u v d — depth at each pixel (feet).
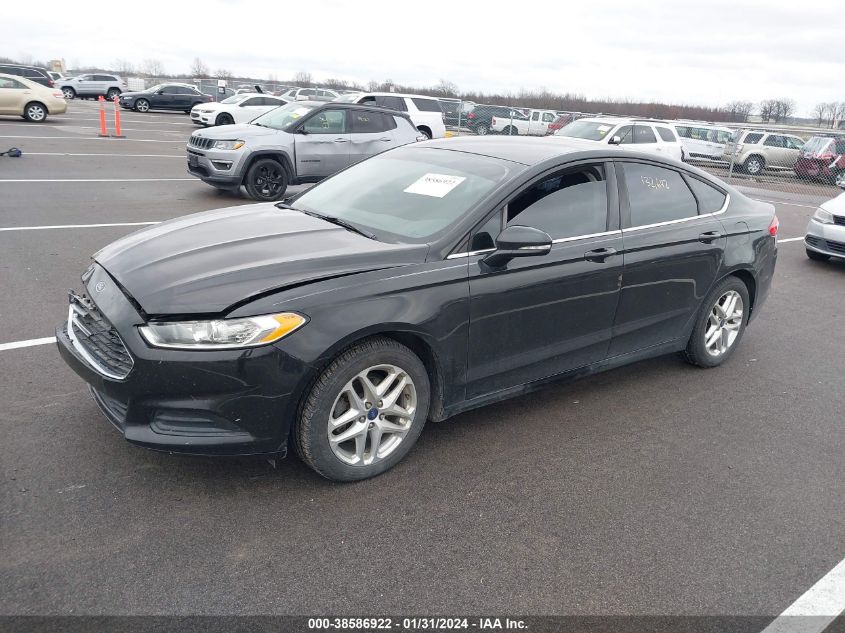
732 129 74.28
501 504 10.49
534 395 14.70
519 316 12.04
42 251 23.12
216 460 11.10
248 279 9.85
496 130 82.53
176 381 9.29
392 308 10.31
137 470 10.67
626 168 14.06
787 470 12.08
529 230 11.00
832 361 17.80
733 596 8.79
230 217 13.05
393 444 11.09
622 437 12.96
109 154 51.67
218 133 36.22
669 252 14.28
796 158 73.77
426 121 64.44
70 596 8.05
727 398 15.07
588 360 13.74
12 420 11.89
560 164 12.91
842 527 10.43
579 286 12.78
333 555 9.07
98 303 10.18
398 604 8.29
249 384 9.38
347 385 10.16
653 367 16.74
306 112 38.01
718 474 11.80
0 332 15.83
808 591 8.95
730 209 16.20
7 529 9.11
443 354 11.17
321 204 13.73
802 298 24.18
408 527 9.77
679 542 9.82
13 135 58.90
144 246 11.37
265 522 9.64
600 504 10.66
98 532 9.19
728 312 16.44
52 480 10.25
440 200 12.27
